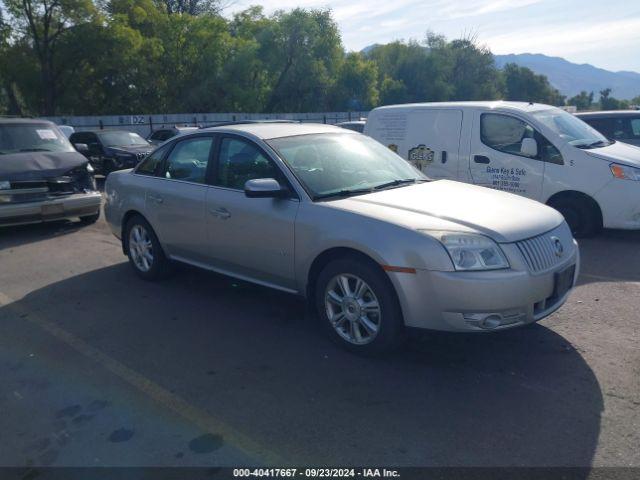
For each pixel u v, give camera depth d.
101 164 16.97
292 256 4.38
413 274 3.67
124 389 3.71
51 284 6.07
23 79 34.12
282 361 4.06
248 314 5.01
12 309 5.31
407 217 3.88
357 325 4.06
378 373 3.84
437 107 8.35
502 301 3.60
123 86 36.38
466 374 3.81
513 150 7.67
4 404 3.55
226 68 38.06
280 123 5.42
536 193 7.53
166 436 3.17
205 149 5.25
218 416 3.36
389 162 5.18
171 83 37.69
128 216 6.11
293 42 41.03
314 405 3.46
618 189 7.00
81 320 4.96
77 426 3.29
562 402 3.43
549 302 3.95
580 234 7.43
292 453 2.99
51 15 33.03
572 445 3.00
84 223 9.49
